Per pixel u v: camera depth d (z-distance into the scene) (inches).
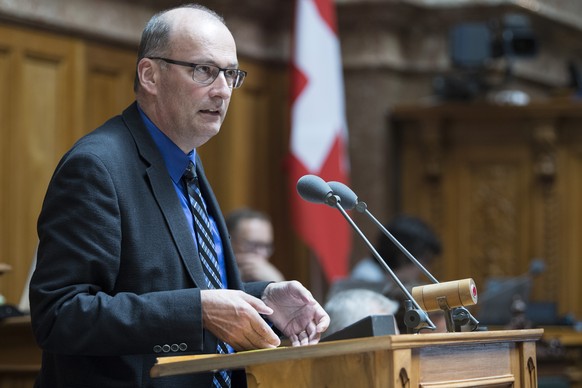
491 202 755.4
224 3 682.2
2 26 560.1
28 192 569.9
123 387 240.1
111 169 245.0
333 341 203.5
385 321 212.5
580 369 552.4
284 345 276.5
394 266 497.7
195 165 271.9
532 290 748.6
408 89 778.2
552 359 512.1
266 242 530.3
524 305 567.8
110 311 227.5
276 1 724.7
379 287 422.6
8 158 560.7
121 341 227.6
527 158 751.1
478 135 756.6
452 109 747.4
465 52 737.0
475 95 747.4
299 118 671.8
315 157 668.1
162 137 261.3
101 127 257.9
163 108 258.8
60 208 239.1
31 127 573.0
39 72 578.6
